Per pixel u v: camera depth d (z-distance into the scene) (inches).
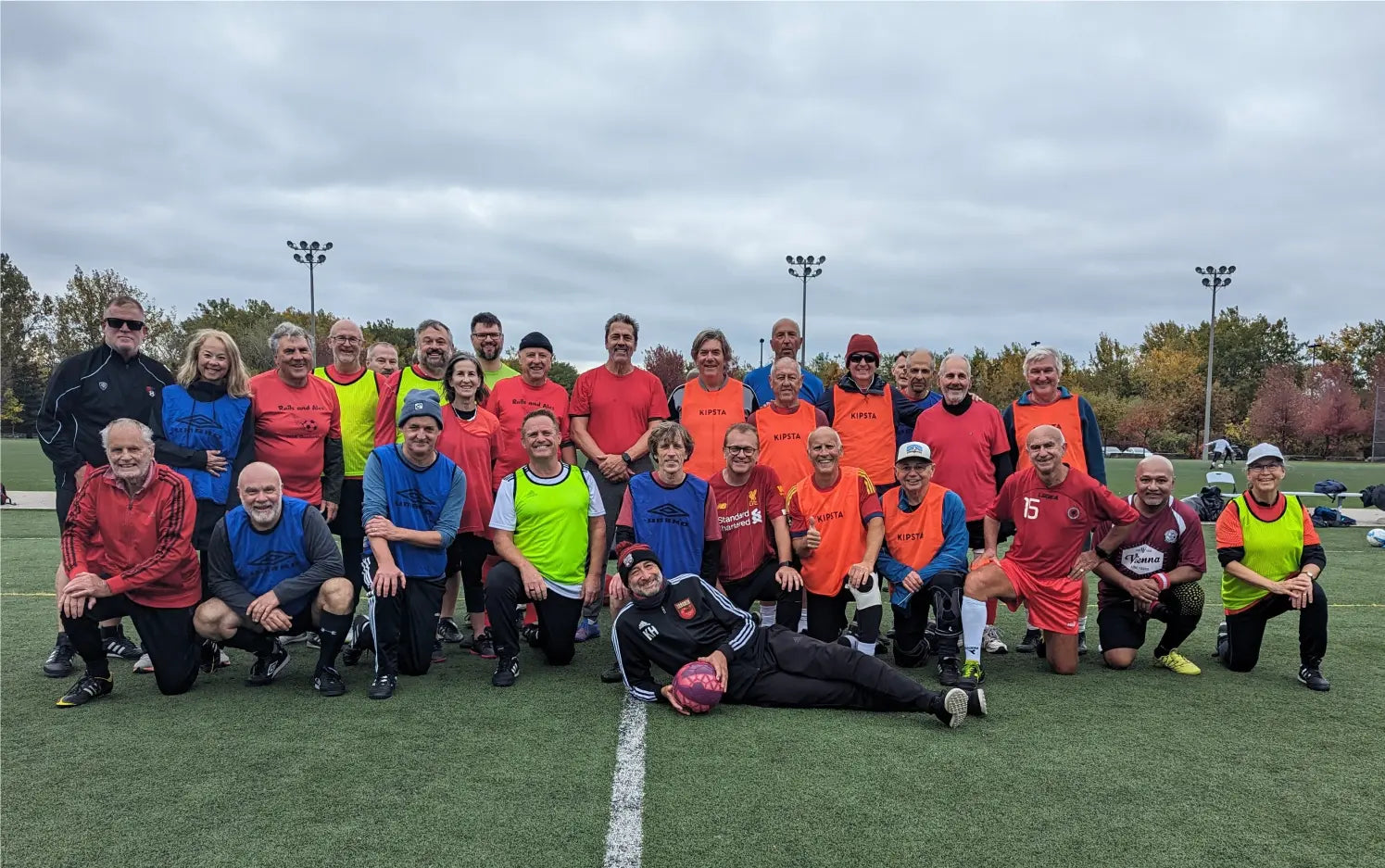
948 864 103.2
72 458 193.5
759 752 139.4
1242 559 190.2
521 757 136.6
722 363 236.5
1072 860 104.7
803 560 199.6
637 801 119.8
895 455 242.1
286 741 143.0
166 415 188.1
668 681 184.2
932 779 128.9
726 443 192.9
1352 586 308.3
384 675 171.9
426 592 183.5
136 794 121.4
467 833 110.0
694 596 165.0
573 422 239.3
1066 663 191.6
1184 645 224.4
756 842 108.1
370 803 118.7
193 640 171.9
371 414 235.0
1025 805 120.1
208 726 150.5
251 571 172.9
